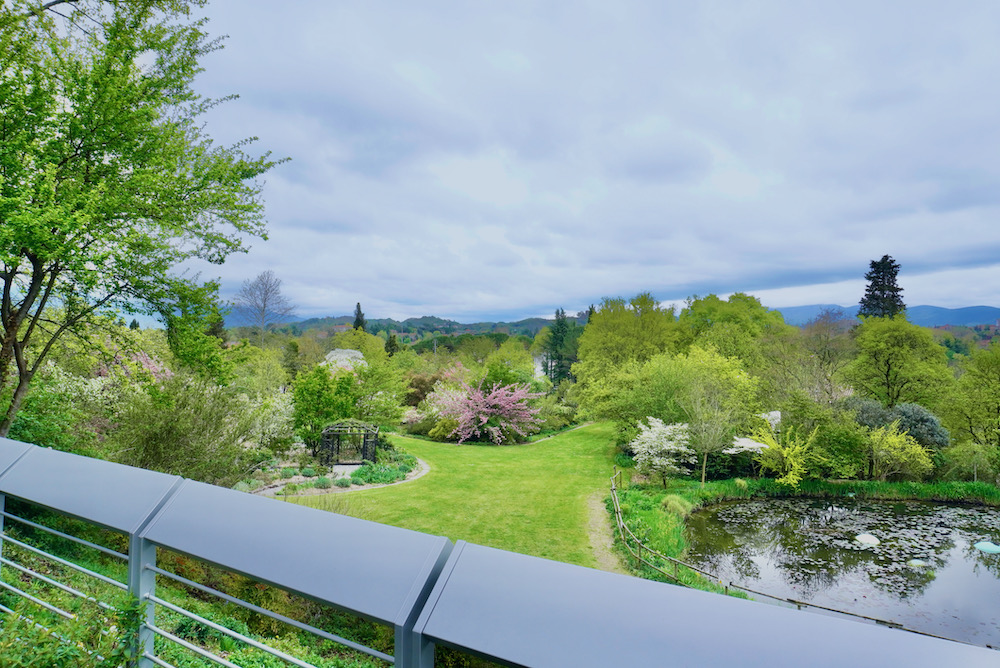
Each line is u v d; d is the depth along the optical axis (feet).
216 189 30.04
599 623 3.25
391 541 4.32
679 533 45.70
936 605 34.91
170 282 30.12
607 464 71.72
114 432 32.19
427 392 114.93
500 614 3.46
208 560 4.84
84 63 27.50
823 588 37.37
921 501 61.57
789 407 67.82
